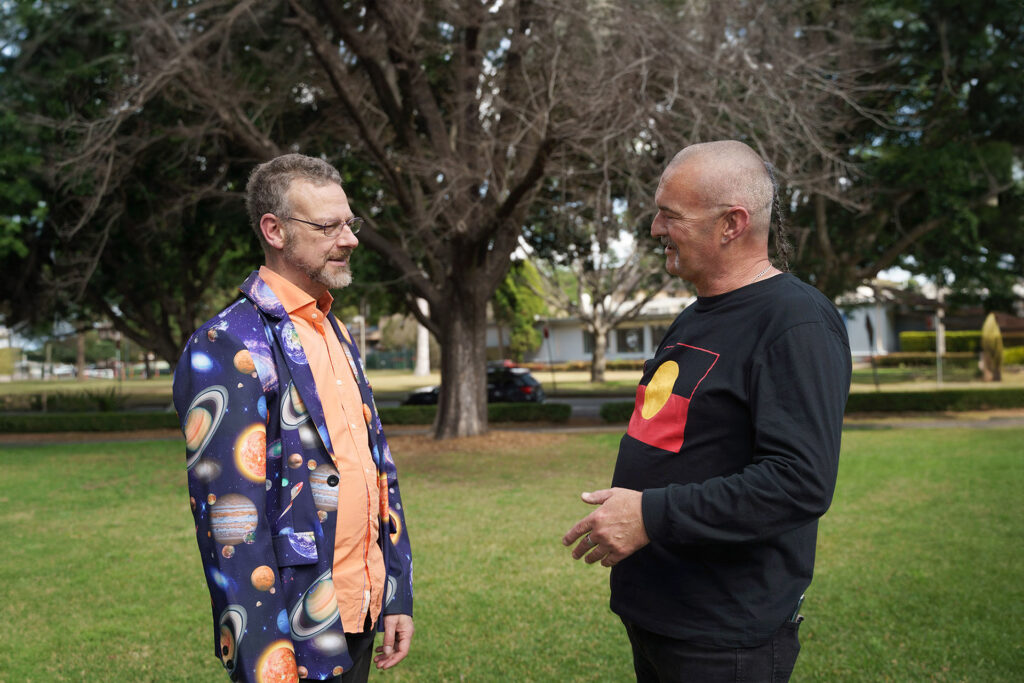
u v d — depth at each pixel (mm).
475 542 6633
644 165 10391
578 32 10797
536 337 47938
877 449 12320
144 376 68938
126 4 11180
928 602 4699
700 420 1772
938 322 27656
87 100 14625
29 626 4582
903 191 15258
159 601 5078
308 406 1857
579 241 14773
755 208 1835
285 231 1963
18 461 13352
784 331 1684
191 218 17250
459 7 10969
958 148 14453
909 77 14594
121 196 15727
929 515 7258
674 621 1762
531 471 11039
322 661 1770
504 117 12258
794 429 1608
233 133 12531
